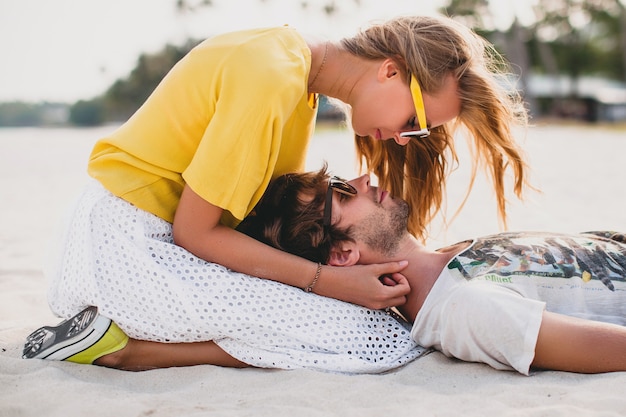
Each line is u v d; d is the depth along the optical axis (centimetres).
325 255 247
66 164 1130
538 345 205
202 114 233
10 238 491
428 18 254
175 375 221
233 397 201
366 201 249
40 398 197
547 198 647
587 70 4428
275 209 252
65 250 242
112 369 227
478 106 249
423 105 244
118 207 234
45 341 232
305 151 274
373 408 189
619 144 1397
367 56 249
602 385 196
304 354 226
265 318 228
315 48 251
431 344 231
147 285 227
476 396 195
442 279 231
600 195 661
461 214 562
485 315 209
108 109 3844
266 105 222
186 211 229
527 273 225
